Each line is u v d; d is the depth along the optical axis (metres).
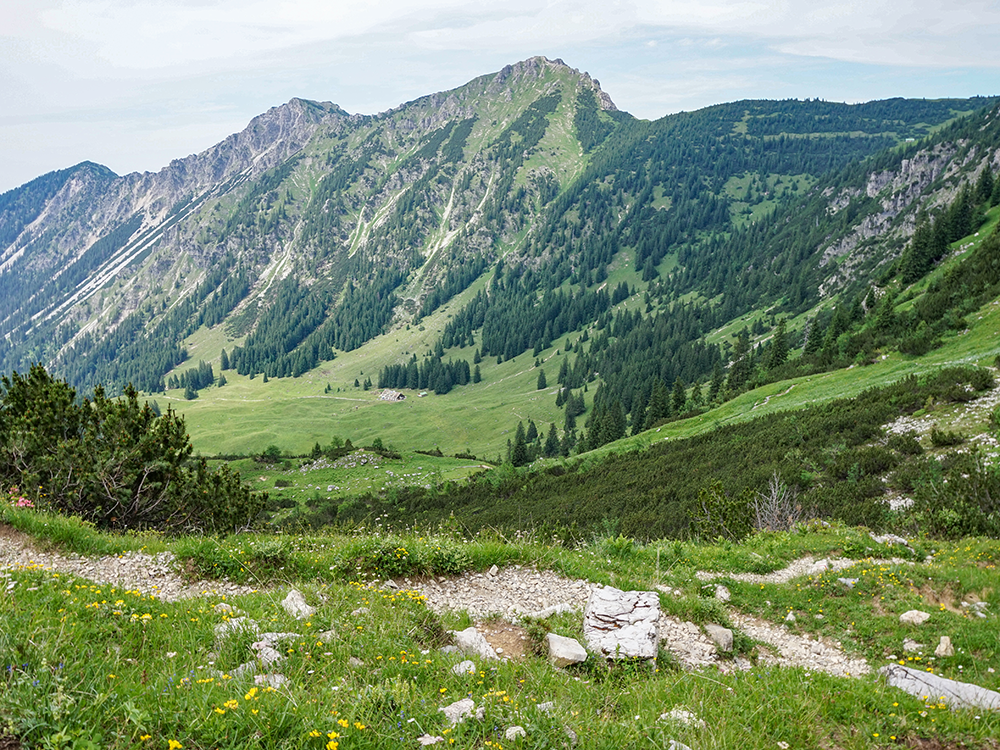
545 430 193.12
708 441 64.88
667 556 16.56
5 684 4.94
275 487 106.00
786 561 16.81
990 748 6.40
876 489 34.78
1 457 16.81
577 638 10.31
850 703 7.24
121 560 12.04
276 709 5.36
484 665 7.85
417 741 5.41
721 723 6.53
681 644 11.23
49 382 19.25
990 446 34.47
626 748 5.79
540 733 5.67
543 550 14.82
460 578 13.17
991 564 16.52
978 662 11.02
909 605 13.45
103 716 4.92
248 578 12.09
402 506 89.31
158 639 7.59
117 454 17.59
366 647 8.02
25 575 8.73
